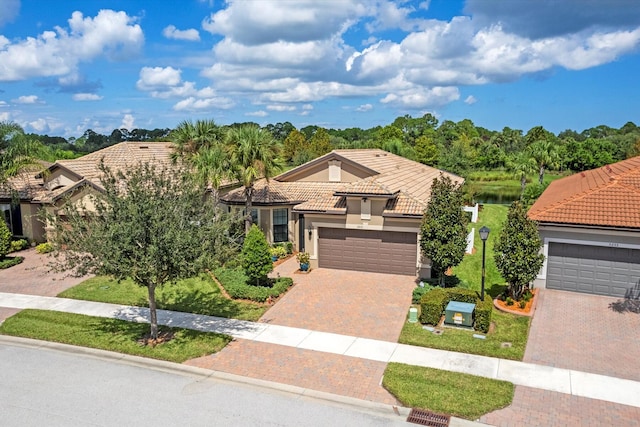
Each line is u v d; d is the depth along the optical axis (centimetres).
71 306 1947
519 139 9769
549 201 2473
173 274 1441
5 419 1149
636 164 2753
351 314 1792
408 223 2200
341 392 1260
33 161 2920
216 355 1483
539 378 1304
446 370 1351
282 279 2150
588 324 1656
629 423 1103
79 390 1290
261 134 2577
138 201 1416
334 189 2823
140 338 1612
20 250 2923
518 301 1842
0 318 1833
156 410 1184
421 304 1689
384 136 9206
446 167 5597
